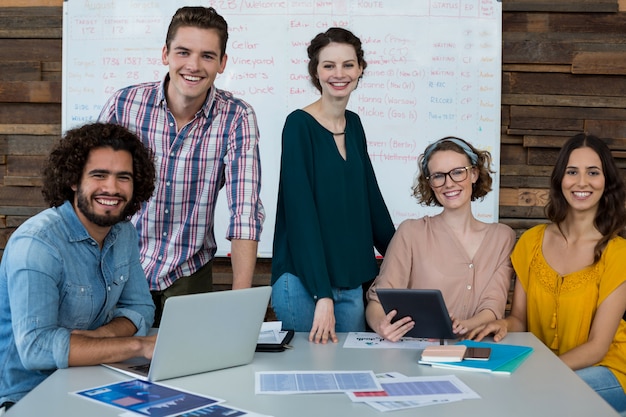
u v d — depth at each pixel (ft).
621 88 12.33
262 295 5.64
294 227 7.08
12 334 5.72
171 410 4.51
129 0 12.10
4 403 5.62
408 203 12.10
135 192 6.15
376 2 11.98
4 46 12.64
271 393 4.90
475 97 12.04
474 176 7.76
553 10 12.23
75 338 5.49
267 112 12.09
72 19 12.17
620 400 6.98
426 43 12.02
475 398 4.79
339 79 7.32
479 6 12.00
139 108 7.54
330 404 4.67
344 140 7.66
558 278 7.38
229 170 7.58
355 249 7.50
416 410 4.55
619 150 12.33
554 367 5.62
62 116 12.24
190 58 7.07
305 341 6.56
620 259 7.16
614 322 7.09
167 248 7.69
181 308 5.13
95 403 4.65
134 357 5.68
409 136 12.09
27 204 12.69
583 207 7.37
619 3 12.28
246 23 12.03
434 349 5.79
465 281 7.47
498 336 6.60
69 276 5.74
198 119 7.52
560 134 12.29
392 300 6.19
